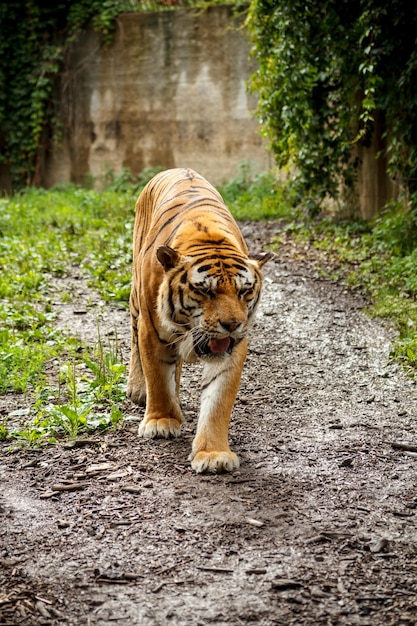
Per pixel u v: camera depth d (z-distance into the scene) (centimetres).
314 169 1681
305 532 629
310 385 968
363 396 934
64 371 959
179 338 739
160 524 636
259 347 1098
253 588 554
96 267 1444
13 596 543
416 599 545
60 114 2578
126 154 2508
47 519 644
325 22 1552
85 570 574
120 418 835
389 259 1421
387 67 1513
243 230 1758
